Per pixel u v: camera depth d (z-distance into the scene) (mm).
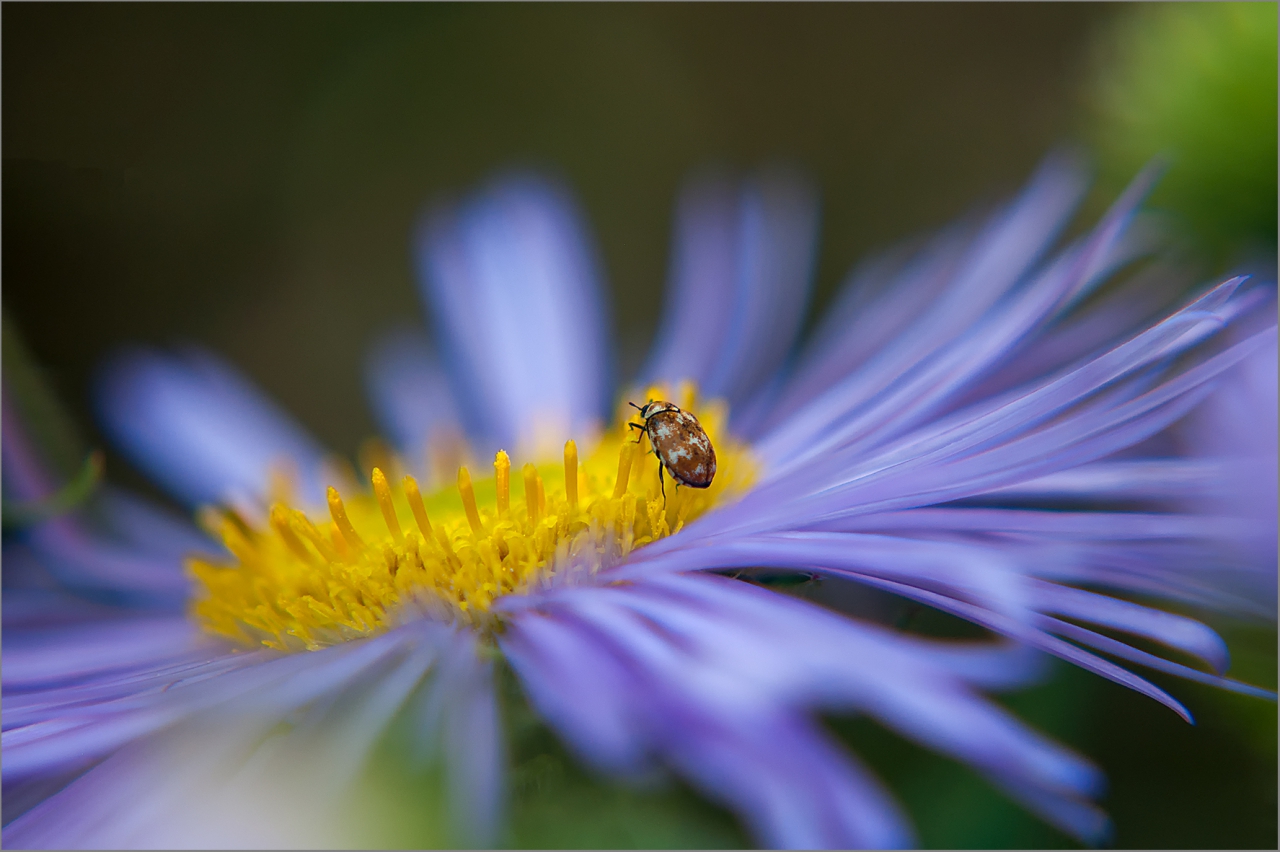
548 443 94
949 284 84
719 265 93
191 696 71
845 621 68
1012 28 137
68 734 71
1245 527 72
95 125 131
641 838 71
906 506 72
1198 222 88
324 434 133
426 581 77
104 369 96
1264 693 70
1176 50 92
